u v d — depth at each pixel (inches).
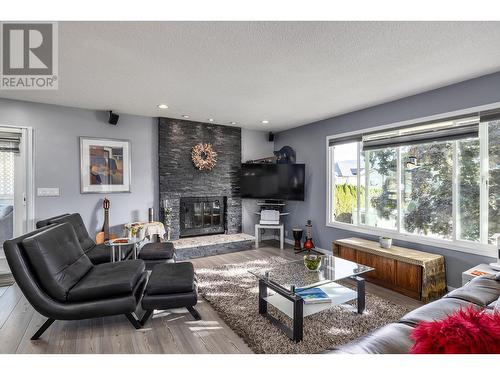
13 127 140.4
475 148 113.2
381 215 152.4
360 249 136.9
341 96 133.7
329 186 181.5
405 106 135.1
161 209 180.4
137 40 81.7
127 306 83.8
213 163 198.8
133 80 113.7
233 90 125.6
